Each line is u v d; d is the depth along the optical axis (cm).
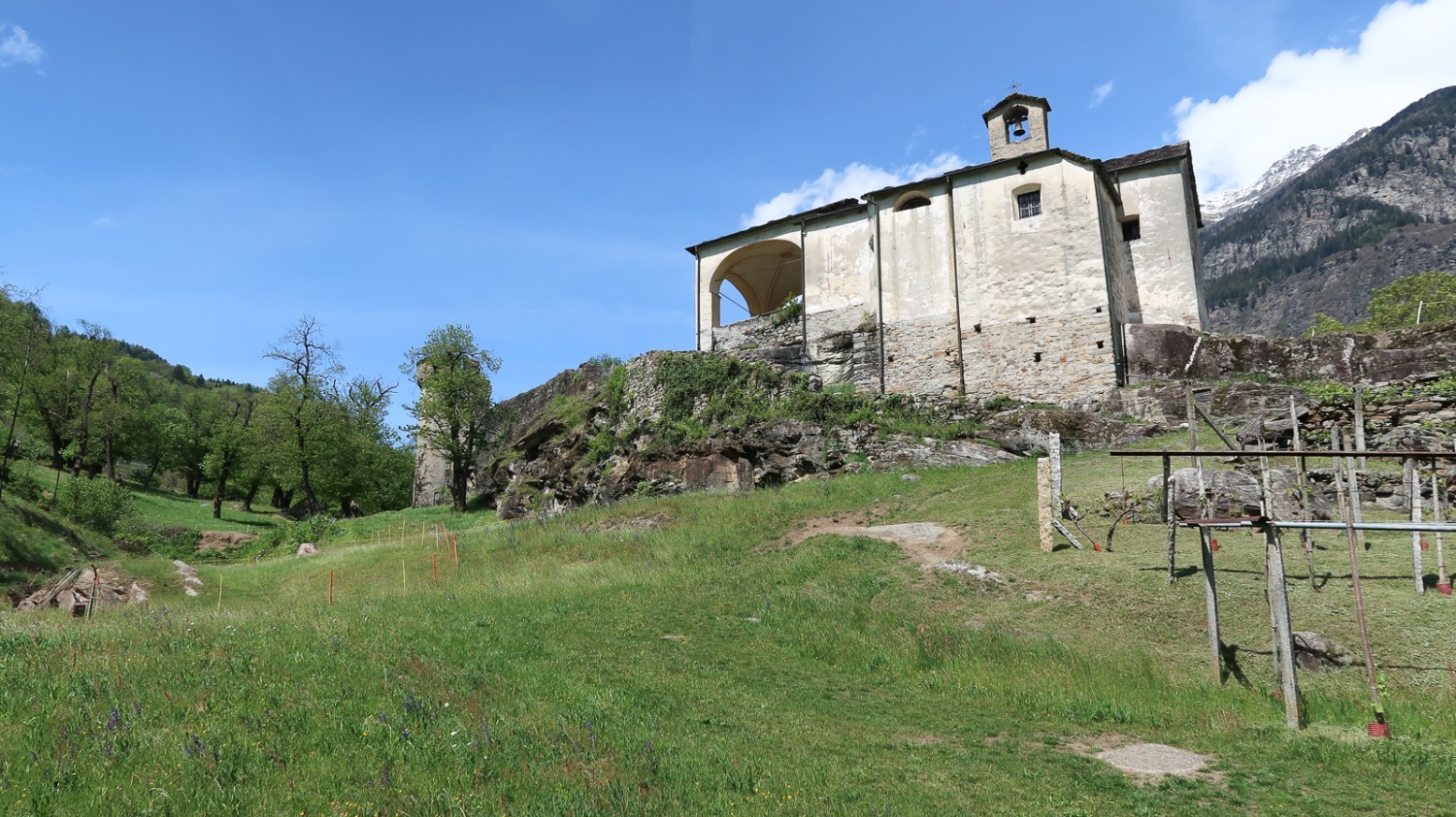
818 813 638
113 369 5497
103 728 667
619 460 3094
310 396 4684
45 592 2308
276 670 873
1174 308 2856
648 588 1600
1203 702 962
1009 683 1042
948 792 716
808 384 2902
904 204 3077
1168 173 2941
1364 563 1246
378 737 703
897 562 1530
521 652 1120
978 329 2816
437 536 2733
